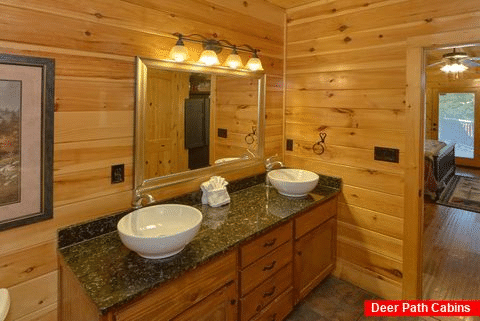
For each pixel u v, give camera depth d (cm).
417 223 210
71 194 149
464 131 726
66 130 145
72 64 144
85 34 148
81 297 123
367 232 235
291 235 198
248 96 239
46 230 142
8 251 132
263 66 249
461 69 443
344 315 211
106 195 162
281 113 274
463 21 182
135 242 128
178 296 132
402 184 214
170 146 189
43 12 134
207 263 142
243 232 165
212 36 207
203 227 171
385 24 213
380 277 231
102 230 160
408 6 202
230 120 227
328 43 243
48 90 137
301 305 222
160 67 179
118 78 162
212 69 208
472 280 250
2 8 124
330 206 238
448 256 291
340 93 239
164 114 184
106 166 161
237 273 162
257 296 175
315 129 257
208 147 214
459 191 513
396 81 211
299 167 271
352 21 229
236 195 229
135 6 166
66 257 139
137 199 172
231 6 219
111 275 125
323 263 236
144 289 117
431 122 755
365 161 231
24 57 129
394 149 215
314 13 249
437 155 464
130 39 165
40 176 138
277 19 259
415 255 212
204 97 208
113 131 162
